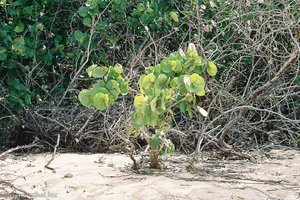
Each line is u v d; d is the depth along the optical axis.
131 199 4.02
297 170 5.13
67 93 7.02
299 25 6.41
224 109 6.45
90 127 6.50
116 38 7.05
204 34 7.17
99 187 4.32
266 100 6.87
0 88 6.80
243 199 4.02
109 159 5.49
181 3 7.40
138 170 4.87
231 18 6.62
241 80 7.31
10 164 5.25
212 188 4.29
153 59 6.84
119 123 6.07
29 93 6.74
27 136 6.68
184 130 6.41
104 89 4.44
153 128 5.95
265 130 6.95
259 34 6.61
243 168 5.19
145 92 4.41
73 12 7.12
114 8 7.00
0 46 6.69
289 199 4.09
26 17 6.91
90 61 7.06
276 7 7.08
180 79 4.35
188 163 5.25
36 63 6.87
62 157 5.64
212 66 4.61
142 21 7.01
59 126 6.53
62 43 7.23
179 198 4.03
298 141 6.57
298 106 7.14
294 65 6.81
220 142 5.79
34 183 4.47
